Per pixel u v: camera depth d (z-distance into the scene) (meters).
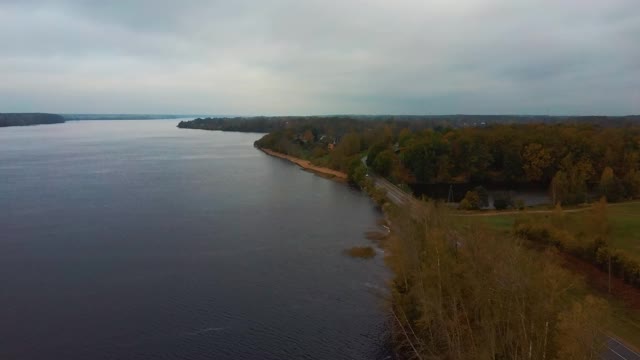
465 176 132.62
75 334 42.62
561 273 35.94
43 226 75.88
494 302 31.72
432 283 36.59
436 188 122.56
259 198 101.94
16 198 96.81
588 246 50.44
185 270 57.75
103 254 63.06
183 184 117.31
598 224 53.06
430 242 40.72
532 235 57.50
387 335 42.56
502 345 29.20
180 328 43.84
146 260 60.94
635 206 80.00
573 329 27.59
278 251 65.19
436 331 34.19
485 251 36.66
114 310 47.19
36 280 54.25
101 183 116.44
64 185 112.88
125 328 43.72
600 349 28.34
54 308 47.44
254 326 44.41
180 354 39.72
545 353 27.69
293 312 47.12
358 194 108.56
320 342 41.75
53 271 56.97
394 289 45.50
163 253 63.69
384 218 83.50
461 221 60.16
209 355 39.66
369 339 42.16
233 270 57.94
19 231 73.00
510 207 86.81
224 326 44.34
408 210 57.59
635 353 32.72
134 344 41.12
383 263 60.22
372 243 68.81
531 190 119.19
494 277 32.47
